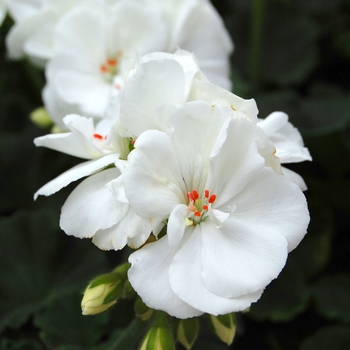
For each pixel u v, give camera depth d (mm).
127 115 298
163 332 314
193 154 300
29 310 406
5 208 458
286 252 292
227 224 300
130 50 408
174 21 414
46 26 416
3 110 474
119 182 292
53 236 420
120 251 420
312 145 445
